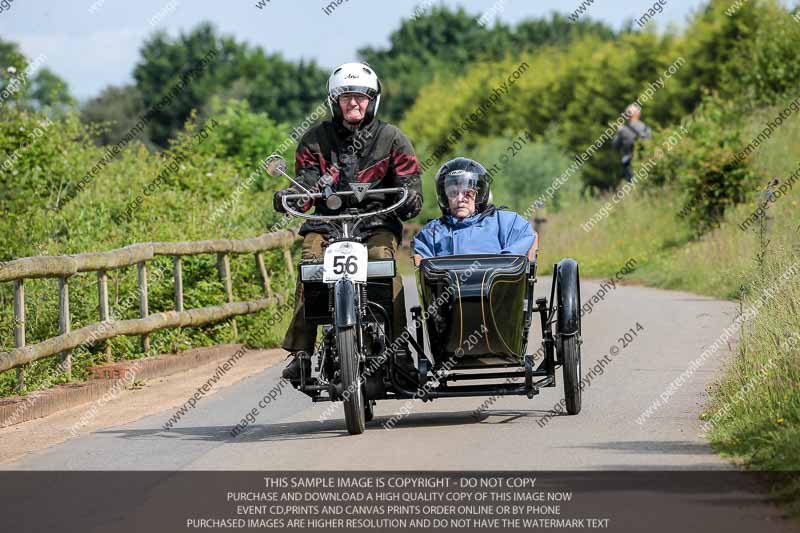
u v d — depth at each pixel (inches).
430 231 1160.2
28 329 1574.8
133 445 1095.6
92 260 1519.4
